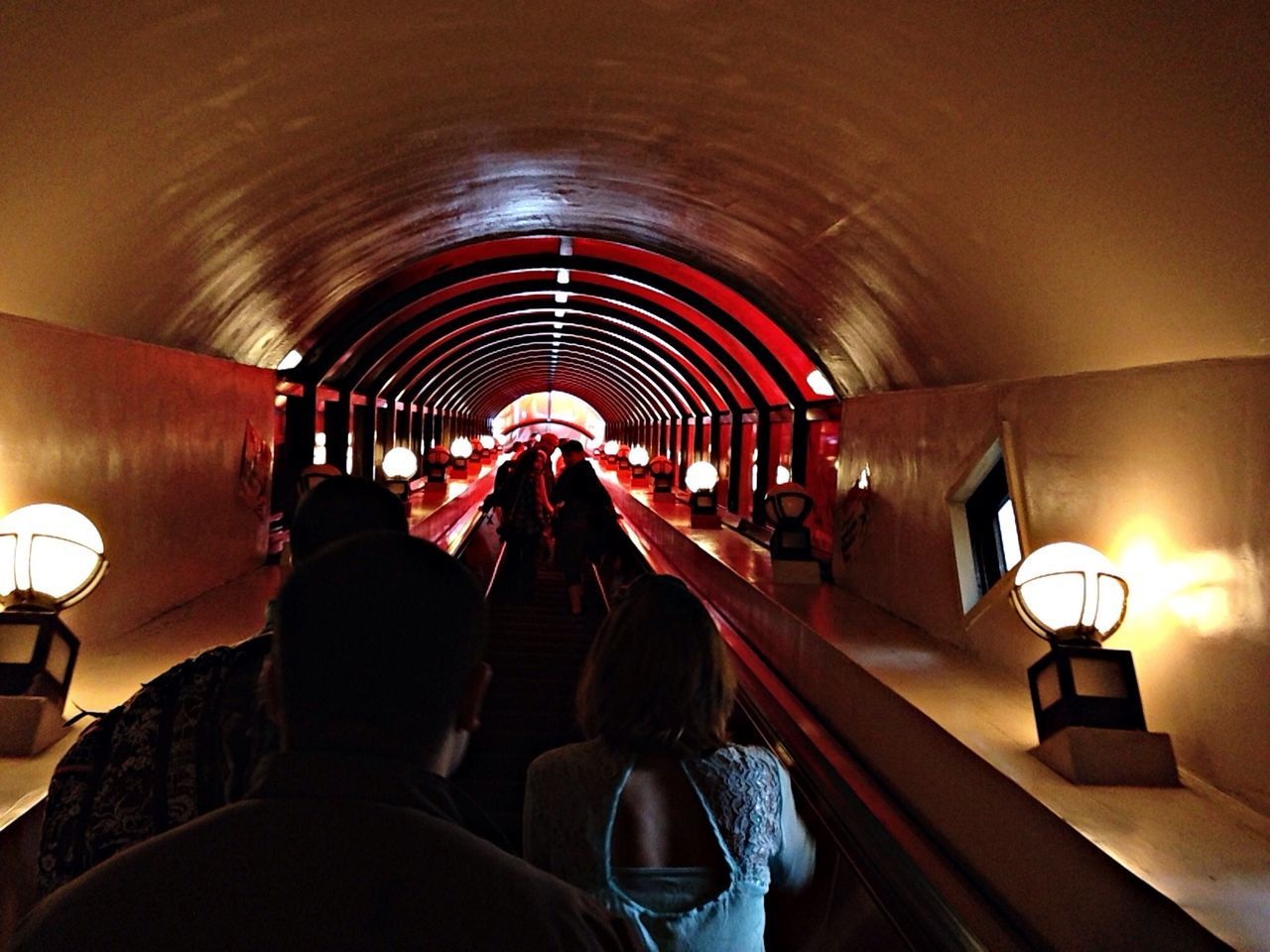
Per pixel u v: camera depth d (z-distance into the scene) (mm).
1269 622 3062
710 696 1962
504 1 3818
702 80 4598
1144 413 3836
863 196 5016
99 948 821
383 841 902
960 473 5793
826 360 8273
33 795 2941
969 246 4492
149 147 3814
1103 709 3438
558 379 37188
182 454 6379
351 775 951
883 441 7363
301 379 10328
